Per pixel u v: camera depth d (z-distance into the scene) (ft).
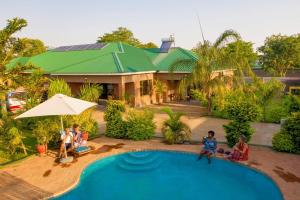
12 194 33.19
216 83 71.31
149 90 97.40
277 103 74.54
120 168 43.01
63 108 41.37
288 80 125.49
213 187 36.52
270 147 47.01
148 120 54.90
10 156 45.75
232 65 73.87
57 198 33.09
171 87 105.40
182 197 33.94
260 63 212.23
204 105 79.51
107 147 50.06
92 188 36.45
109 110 56.44
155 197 34.04
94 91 63.00
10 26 48.52
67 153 46.60
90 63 94.43
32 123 56.70
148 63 100.42
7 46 50.83
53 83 56.44
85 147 46.47
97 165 43.60
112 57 93.97
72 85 101.09
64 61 110.22
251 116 46.34
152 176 40.19
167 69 96.48
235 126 46.91
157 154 47.50
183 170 42.11
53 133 47.57
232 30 73.10
